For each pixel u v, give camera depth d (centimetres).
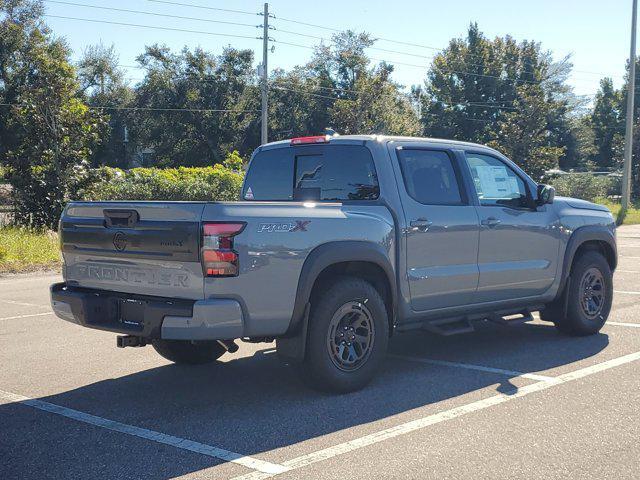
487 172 690
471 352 710
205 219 489
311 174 647
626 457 423
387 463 415
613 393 556
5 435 471
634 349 712
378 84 5238
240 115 6700
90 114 2262
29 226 2047
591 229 772
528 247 705
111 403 543
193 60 6469
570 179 4584
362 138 620
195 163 6625
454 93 7006
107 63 6675
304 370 552
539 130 4250
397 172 611
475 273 653
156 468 412
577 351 707
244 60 6569
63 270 593
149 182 2578
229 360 683
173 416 509
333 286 549
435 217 622
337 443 450
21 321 889
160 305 498
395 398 549
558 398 544
